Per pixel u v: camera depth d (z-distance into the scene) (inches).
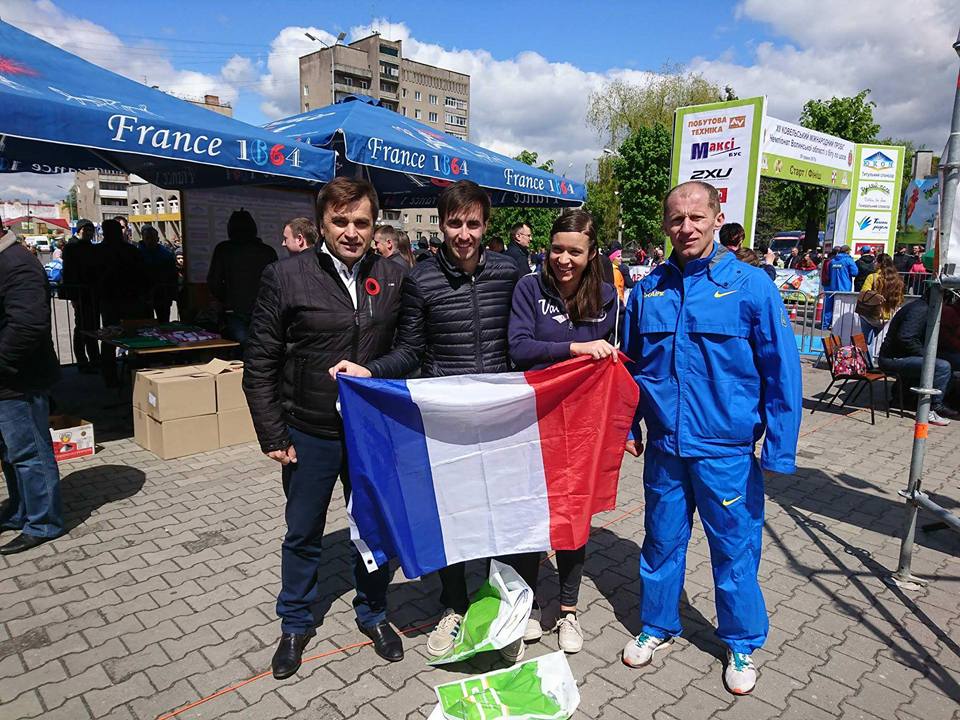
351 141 235.6
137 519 165.9
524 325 111.4
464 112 4365.2
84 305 336.2
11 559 144.5
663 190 1118.4
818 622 126.9
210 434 218.4
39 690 103.3
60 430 206.4
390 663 111.7
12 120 157.3
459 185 104.6
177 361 260.7
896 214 677.3
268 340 100.3
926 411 135.1
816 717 100.4
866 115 842.2
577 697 99.7
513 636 101.6
